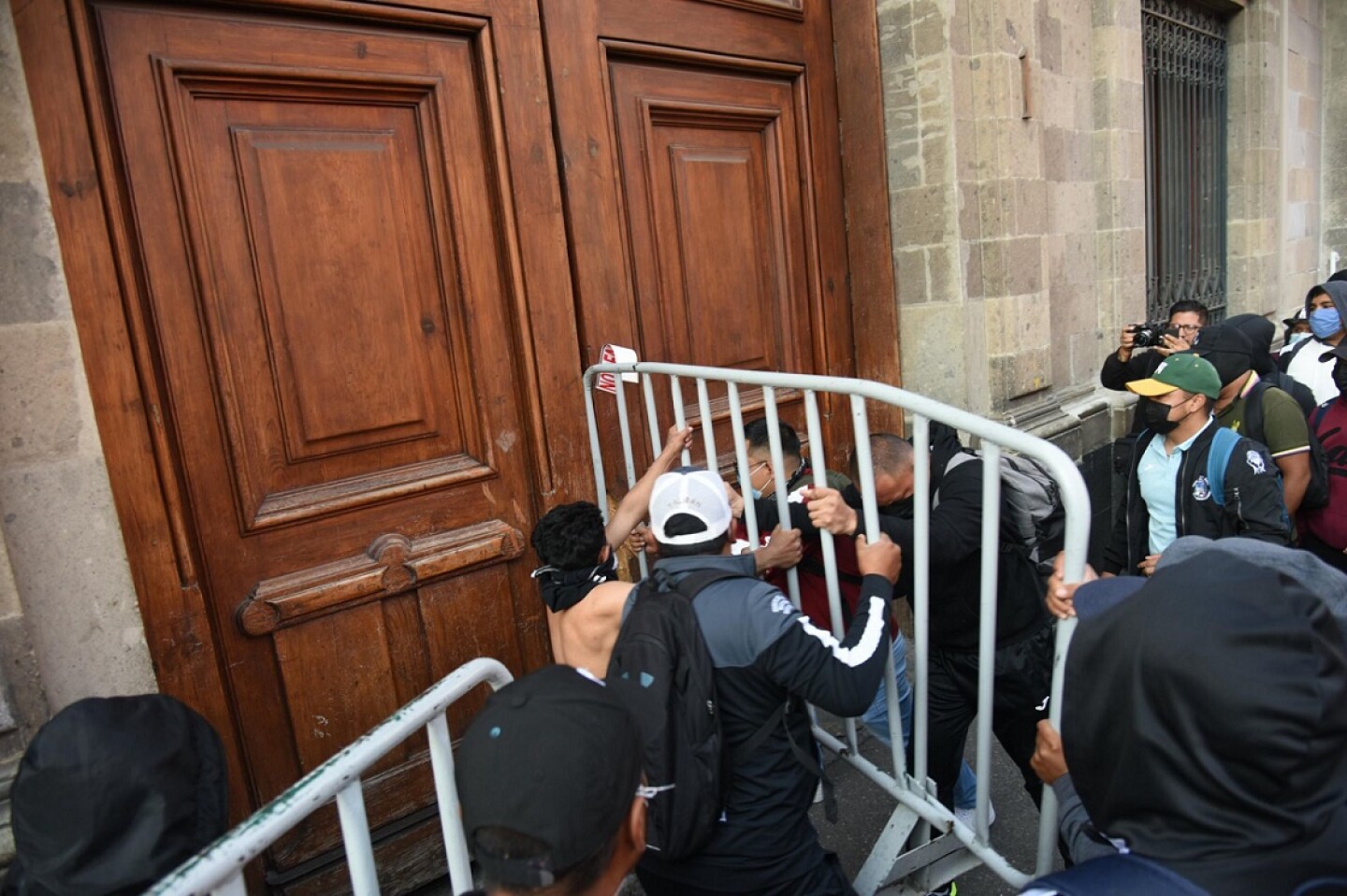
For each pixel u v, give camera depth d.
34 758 1.15
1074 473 1.35
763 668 1.59
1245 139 6.76
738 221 3.43
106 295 1.98
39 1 1.88
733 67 3.34
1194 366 2.55
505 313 2.70
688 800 1.51
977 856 1.92
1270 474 2.49
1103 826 0.94
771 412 1.97
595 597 2.07
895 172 3.79
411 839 2.53
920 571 1.80
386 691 2.47
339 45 2.35
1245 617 0.83
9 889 1.14
